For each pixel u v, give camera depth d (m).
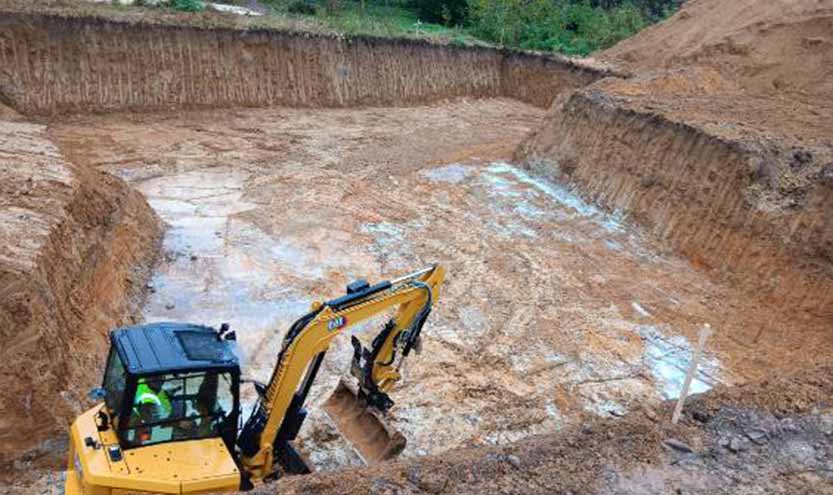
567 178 21.73
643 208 19.09
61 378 10.01
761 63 26.36
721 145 17.62
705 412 8.50
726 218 17.00
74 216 12.90
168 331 8.20
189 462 7.62
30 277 10.00
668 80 24.34
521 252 17.42
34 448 9.53
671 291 16.05
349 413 9.82
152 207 18.05
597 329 14.33
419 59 31.30
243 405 11.19
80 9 24.41
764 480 7.48
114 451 7.43
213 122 25.03
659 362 13.40
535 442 8.00
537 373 12.82
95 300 12.24
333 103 28.61
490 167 23.25
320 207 18.84
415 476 7.29
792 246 15.54
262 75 27.08
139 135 22.95
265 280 15.15
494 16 36.53
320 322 8.56
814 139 18.08
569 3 41.38
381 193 20.34
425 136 26.11
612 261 17.33
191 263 15.52
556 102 23.77
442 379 12.44
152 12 25.95
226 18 27.44
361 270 15.91
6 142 15.27
